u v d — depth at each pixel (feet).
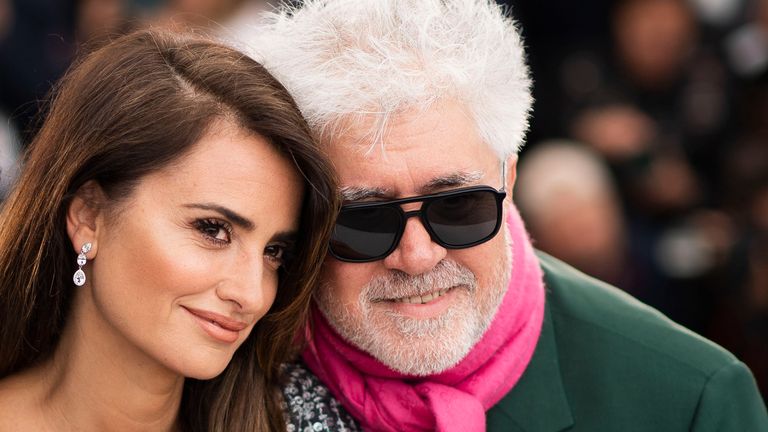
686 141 23.38
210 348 10.91
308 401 12.47
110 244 10.75
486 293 12.00
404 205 11.44
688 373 12.35
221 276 10.74
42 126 11.37
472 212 11.62
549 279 13.42
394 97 11.16
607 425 12.44
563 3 24.20
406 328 11.87
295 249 11.46
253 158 10.70
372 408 12.28
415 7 11.73
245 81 10.74
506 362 12.39
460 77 11.34
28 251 11.14
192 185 10.55
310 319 12.54
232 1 20.43
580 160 20.74
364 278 11.82
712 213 22.31
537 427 12.60
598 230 20.11
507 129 11.96
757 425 12.25
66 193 10.84
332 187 11.09
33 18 22.21
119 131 10.57
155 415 11.50
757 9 25.29
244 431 11.98
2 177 12.62
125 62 10.88
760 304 19.97
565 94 23.63
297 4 12.62
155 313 10.71
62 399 11.38
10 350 11.55
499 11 12.65
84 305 11.20
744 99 23.34
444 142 11.34
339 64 11.50
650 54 23.81
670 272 21.35
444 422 11.84
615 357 12.63
